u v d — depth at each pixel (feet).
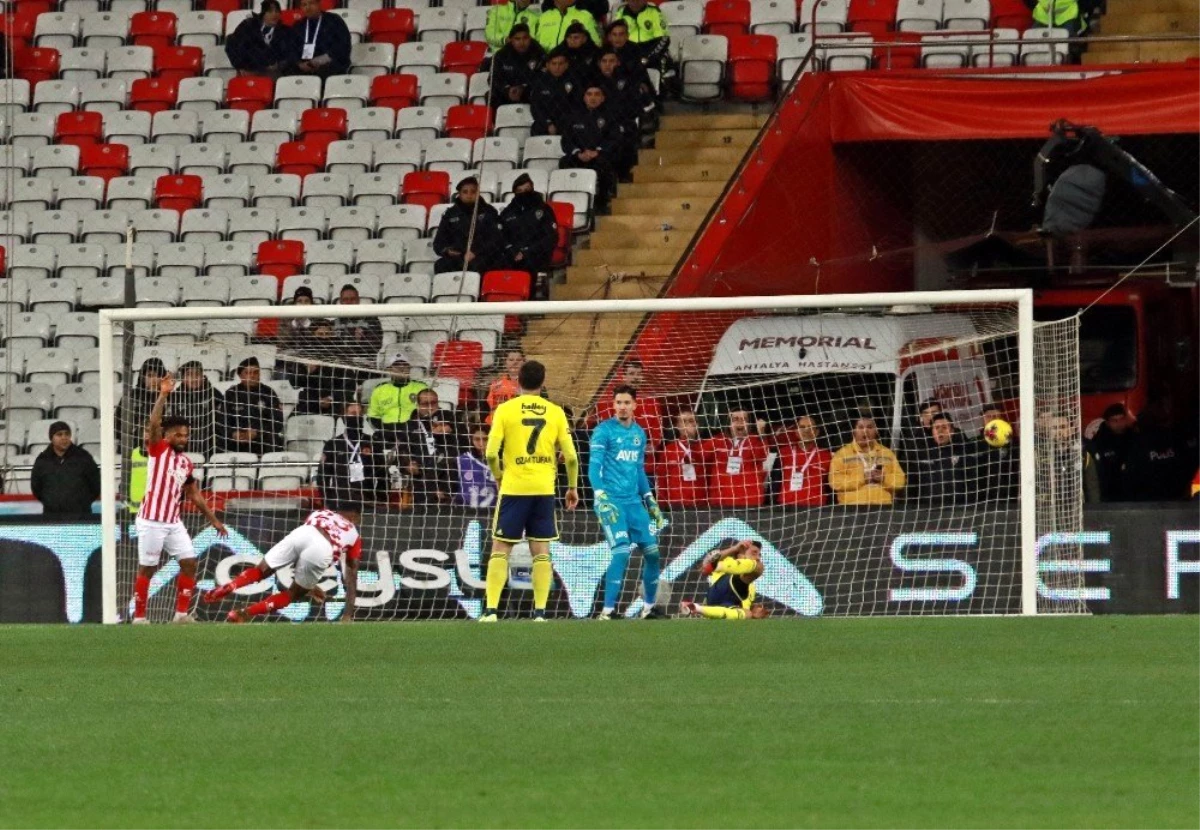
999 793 62.34
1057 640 113.19
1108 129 208.23
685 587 178.50
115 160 270.67
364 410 188.65
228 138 273.33
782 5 263.49
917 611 174.91
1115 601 172.65
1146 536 172.24
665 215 241.35
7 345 239.30
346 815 59.26
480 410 189.88
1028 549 164.96
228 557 182.60
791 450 179.22
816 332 199.82
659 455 184.03
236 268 250.98
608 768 67.67
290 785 64.80
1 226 260.42
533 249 229.45
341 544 167.02
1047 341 180.86
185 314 175.94
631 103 244.22
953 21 255.70
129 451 182.60
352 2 290.15
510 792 63.05
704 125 252.01
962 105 211.82
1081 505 174.70
